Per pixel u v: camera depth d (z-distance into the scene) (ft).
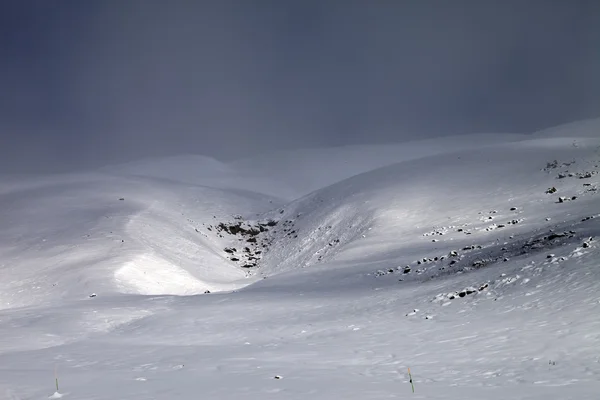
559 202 150.92
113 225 216.74
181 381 36.42
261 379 36.29
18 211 254.27
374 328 59.26
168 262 180.24
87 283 147.64
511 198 171.63
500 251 94.22
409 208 192.75
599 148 204.64
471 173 215.72
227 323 74.79
